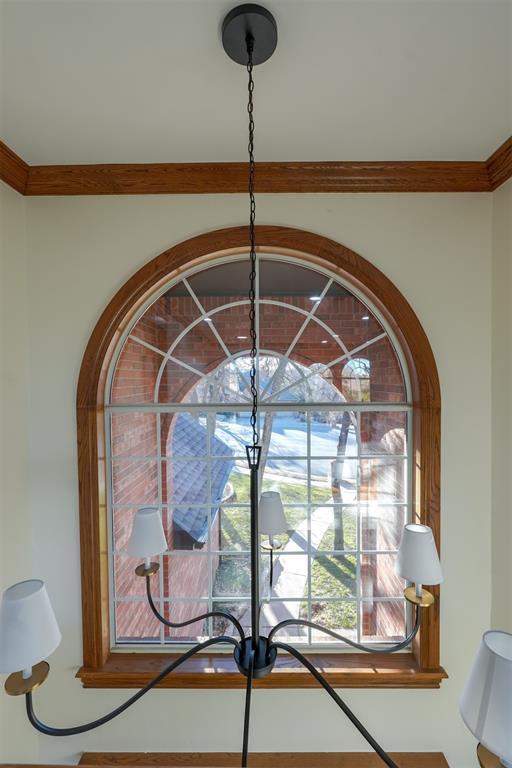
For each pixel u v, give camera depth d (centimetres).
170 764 188
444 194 193
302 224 192
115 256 195
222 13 104
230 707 192
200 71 124
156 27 108
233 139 164
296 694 191
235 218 193
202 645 108
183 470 217
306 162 183
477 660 83
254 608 99
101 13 104
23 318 192
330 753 189
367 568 214
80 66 122
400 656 202
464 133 161
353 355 213
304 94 136
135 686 191
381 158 180
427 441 192
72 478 196
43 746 192
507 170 176
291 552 214
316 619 213
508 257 180
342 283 209
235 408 212
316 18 106
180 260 193
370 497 214
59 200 194
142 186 190
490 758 77
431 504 192
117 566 212
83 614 194
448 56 119
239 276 214
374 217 192
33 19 106
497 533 188
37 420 196
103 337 193
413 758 187
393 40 113
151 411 210
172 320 215
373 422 214
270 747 190
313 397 214
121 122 151
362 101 140
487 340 193
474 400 194
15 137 161
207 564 215
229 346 215
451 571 193
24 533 189
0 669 88
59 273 195
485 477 194
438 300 193
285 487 216
